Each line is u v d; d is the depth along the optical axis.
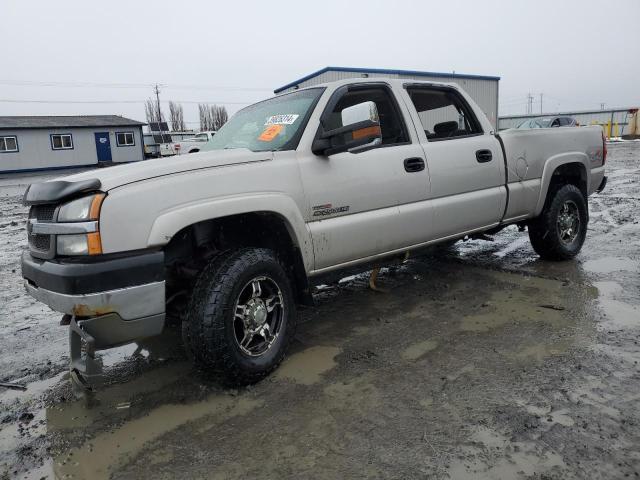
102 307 2.47
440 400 2.67
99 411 2.81
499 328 3.58
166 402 2.86
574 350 3.15
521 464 2.12
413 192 3.84
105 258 2.50
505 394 2.68
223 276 2.80
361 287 4.84
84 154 36.31
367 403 2.69
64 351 3.74
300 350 3.45
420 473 2.10
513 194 4.59
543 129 4.96
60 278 2.45
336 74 20.72
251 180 2.98
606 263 5.09
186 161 2.81
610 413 2.45
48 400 2.98
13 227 10.09
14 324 4.34
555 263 5.21
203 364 2.83
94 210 2.48
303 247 3.21
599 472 2.05
